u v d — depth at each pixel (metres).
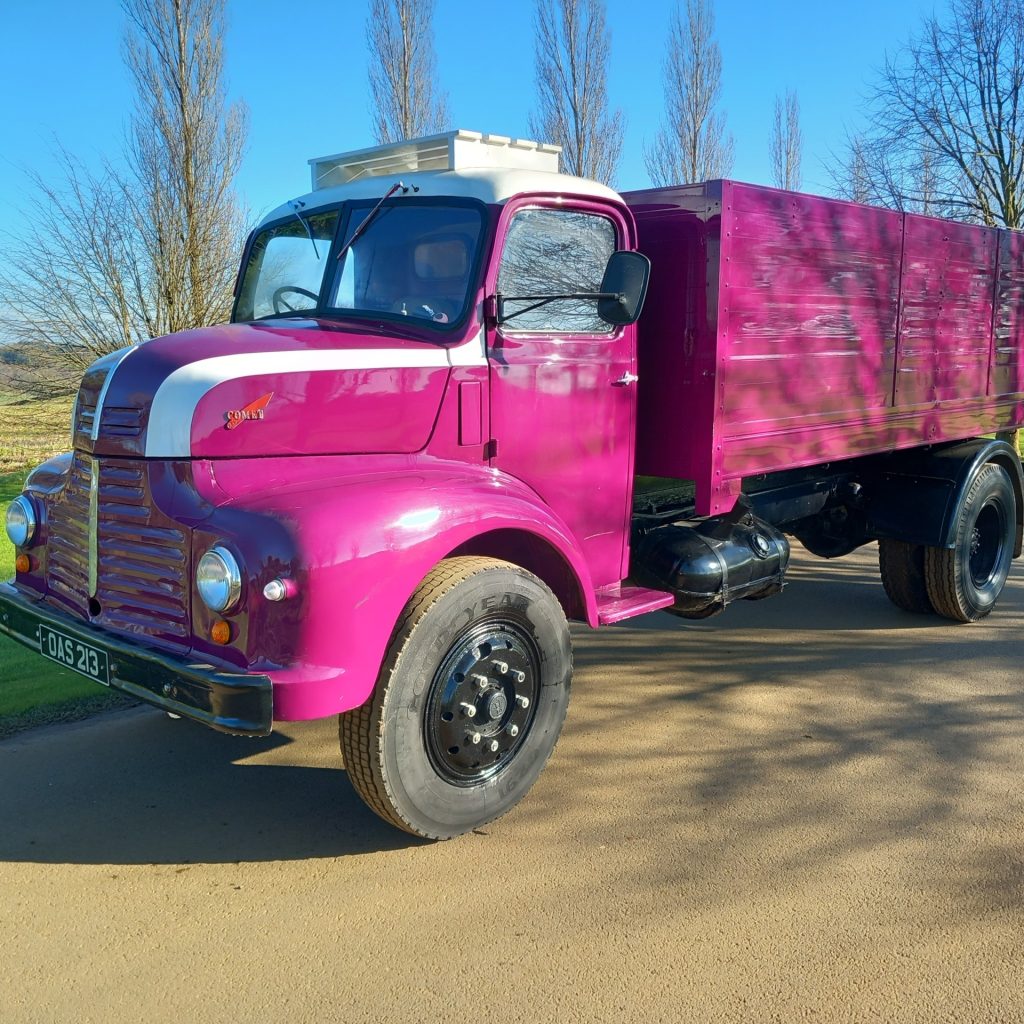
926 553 6.10
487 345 3.80
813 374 5.06
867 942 2.84
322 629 2.93
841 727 4.50
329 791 3.87
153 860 3.33
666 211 4.50
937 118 16.28
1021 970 2.71
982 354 6.68
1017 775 3.97
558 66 19.62
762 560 5.02
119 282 13.32
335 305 4.13
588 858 3.33
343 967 2.74
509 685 3.52
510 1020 2.52
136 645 3.15
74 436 3.61
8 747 4.23
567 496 4.20
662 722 4.58
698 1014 2.54
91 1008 2.57
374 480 3.33
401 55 19.41
